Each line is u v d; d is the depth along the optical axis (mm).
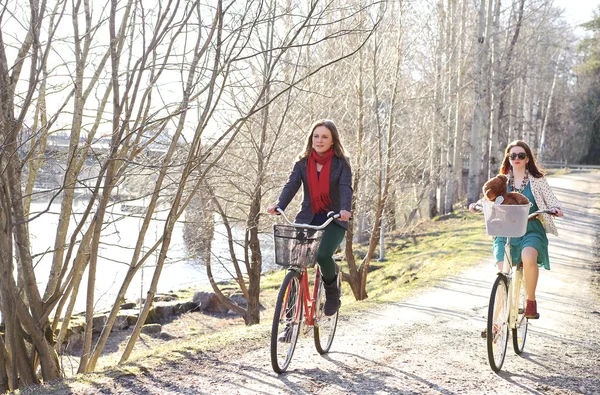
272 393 4684
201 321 16906
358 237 30125
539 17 34219
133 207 8812
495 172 31625
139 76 6422
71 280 6902
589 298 9844
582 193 34844
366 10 12492
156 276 7062
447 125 29891
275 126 12781
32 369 6312
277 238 4816
